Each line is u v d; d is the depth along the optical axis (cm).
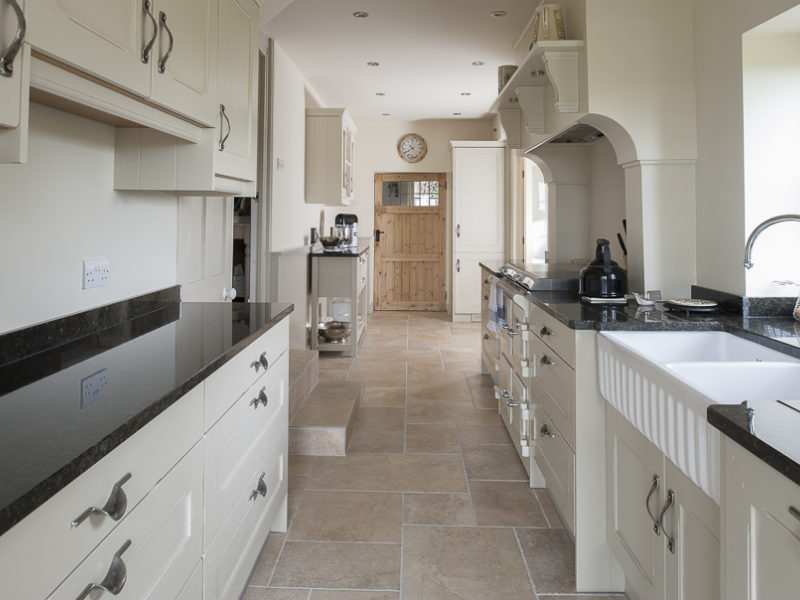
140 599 101
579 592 187
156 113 156
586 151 390
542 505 247
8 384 119
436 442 322
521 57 446
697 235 237
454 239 740
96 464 86
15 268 149
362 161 810
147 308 217
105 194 191
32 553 71
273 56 448
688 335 187
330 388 389
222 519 146
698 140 233
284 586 188
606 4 233
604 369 177
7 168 146
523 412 268
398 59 508
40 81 108
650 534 151
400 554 208
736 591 94
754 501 88
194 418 127
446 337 642
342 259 526
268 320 196
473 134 801
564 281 279
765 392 139
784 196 203
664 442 134
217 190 203
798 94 201
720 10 214
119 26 129
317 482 270
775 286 201
